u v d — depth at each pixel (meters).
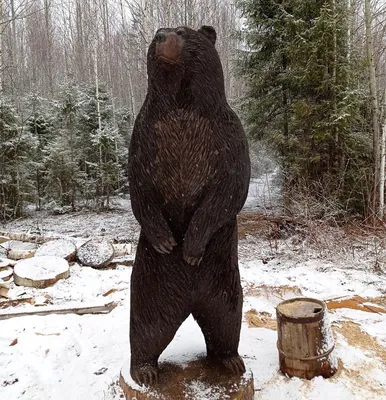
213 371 2.53
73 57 20.55
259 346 3.17
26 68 20.12
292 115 8.21
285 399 2.56
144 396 2.32
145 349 2.37
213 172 1.97
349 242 5.98
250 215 9.02
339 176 7.86
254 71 9.27
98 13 15.58
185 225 2.12
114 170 11.78
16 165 10.32
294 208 7.34
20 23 21.56
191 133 1.93
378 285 4.65
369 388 2.65
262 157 12.78
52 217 10.83
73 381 2.85
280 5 8.46
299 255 5.96
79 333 3.55
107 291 4.66
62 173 11.56
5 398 2.77
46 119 13.10
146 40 10.66
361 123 8.46
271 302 4.33
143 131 1.99
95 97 12.99
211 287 2.25
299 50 7.95
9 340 3.52
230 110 2.08
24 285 4.82
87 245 5.75
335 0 8.00
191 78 1.88
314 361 2.71
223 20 17.98
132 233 7.92
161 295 2.23
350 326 3.51
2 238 6.77
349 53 8.03
